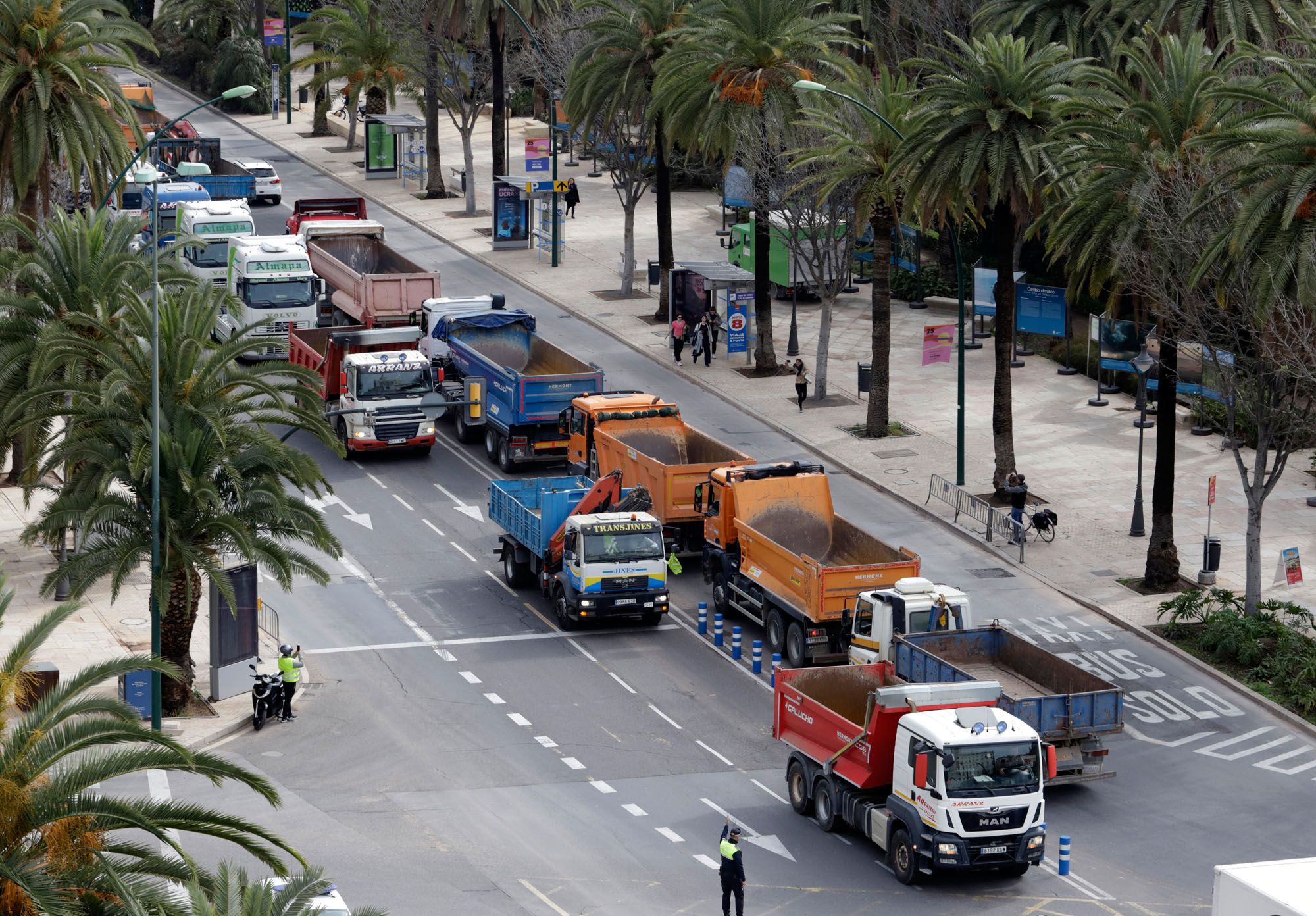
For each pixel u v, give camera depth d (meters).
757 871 87.81
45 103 134.00
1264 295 109.00
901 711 88.75
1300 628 120.62
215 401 107.44
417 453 161.88
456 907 82.62
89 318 109.31
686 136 179.00
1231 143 109.31
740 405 171.88
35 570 129.25
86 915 62.56
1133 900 85.00
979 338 193.38
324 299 196.50
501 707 109.06
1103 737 106.19
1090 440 161.62
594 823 93.19
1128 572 132.25
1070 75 135.38
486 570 134.00
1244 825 94.06
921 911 83.31
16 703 90.88
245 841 65.12
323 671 114.44
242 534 102.88
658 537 121.50
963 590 129.12
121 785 96.56
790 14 170.62
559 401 153.62
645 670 115.75
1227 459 156.62
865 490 150.12
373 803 95.25
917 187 139.75
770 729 106.75
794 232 171.88
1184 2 162.12
